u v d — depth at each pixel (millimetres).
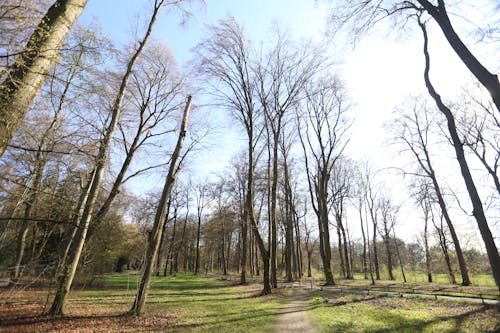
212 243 61625
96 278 22359
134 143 15172
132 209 24266
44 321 9469
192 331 8969
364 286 24578
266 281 18688
